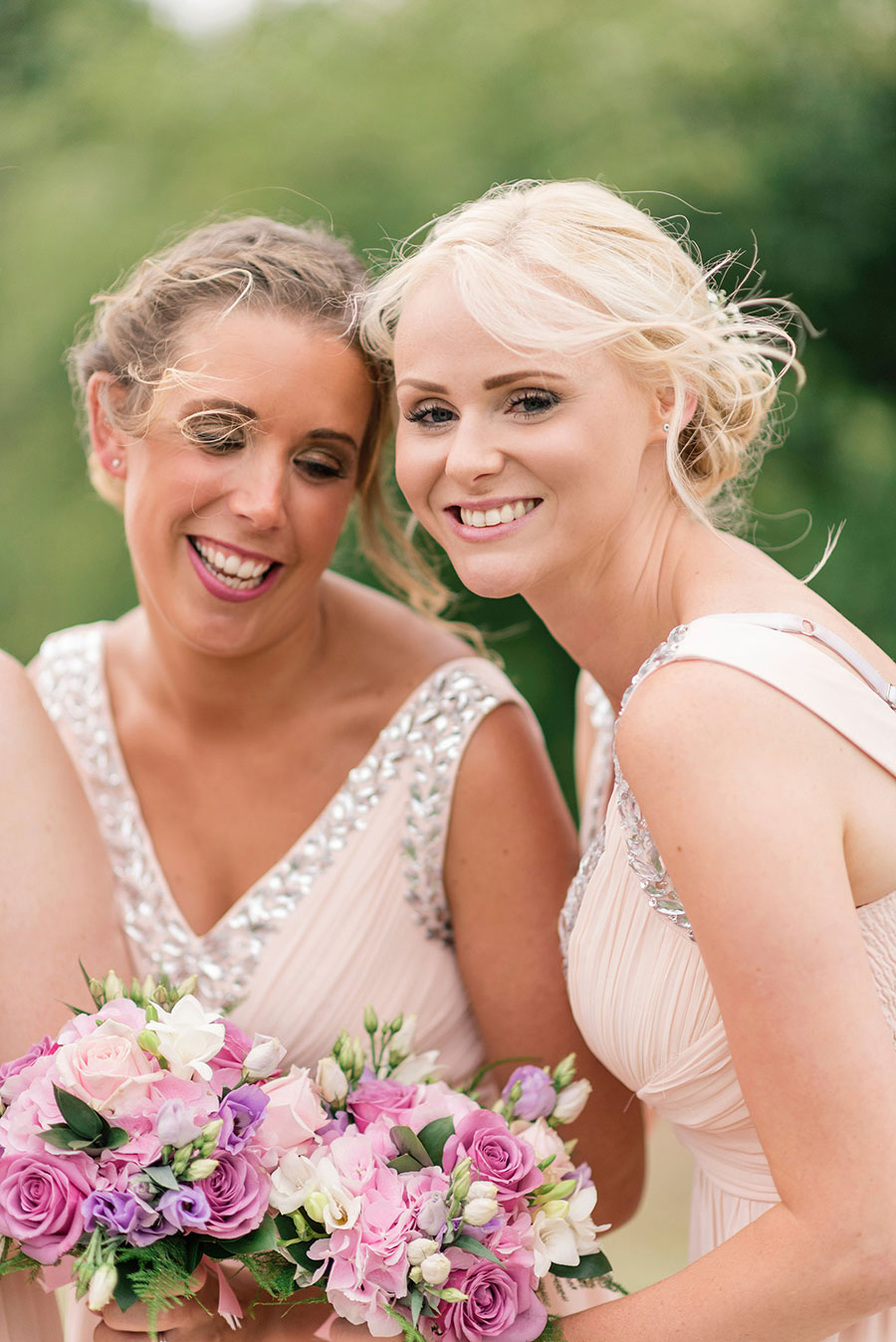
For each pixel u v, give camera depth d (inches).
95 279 284.0
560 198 77.7
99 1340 72.4
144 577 97.2
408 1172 72.7
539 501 75.6
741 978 63.3
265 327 88.8
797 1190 63.6
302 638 100.3
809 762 64.5
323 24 289.9
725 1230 81.3
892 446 259.9
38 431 290.8
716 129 266.2
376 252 96.6
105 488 109.1
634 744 66.9
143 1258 66.9
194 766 104.0
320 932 99.0
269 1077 79.0
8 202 298.0
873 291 269.7
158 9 312.3
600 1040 82.8
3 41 328.8
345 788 100.6
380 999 99.4
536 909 97.6
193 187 278.2
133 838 104.7
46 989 87.4
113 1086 68.9
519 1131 80.4
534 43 270.1
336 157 269.3
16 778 90.9
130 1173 67.9
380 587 236.8
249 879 102.3
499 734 98.7
